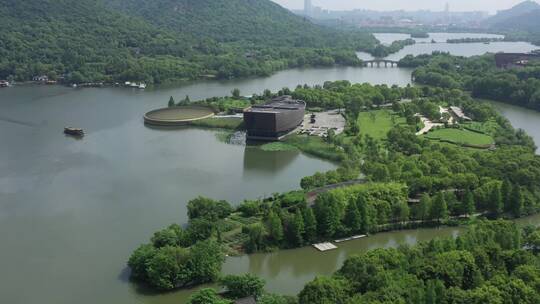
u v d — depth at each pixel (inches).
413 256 7819.9
